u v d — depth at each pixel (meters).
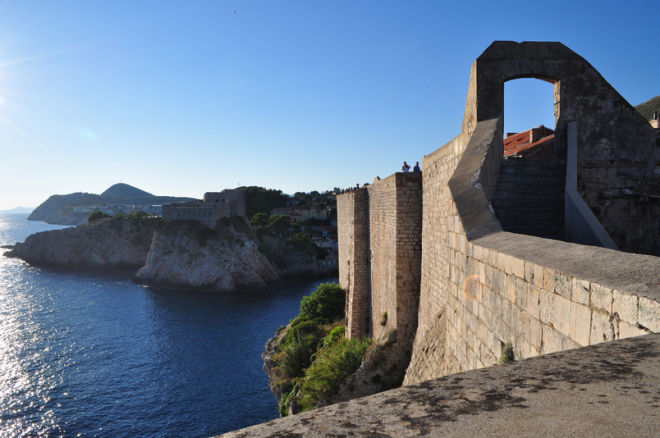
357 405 2.03
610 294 3.67
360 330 33.16
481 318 7.02
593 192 12.77
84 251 152.38
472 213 8.23
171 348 69.25
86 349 68.81
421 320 18.91
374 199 29.28
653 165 12.87
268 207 184.75
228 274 115.31
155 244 123.06
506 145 21.92
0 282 120.50
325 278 131.62
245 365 62.62
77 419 48.41
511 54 12.69
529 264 5.25
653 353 2.52
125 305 96.25
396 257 20.67
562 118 12.79
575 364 2.42
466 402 1.95
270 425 1.86
